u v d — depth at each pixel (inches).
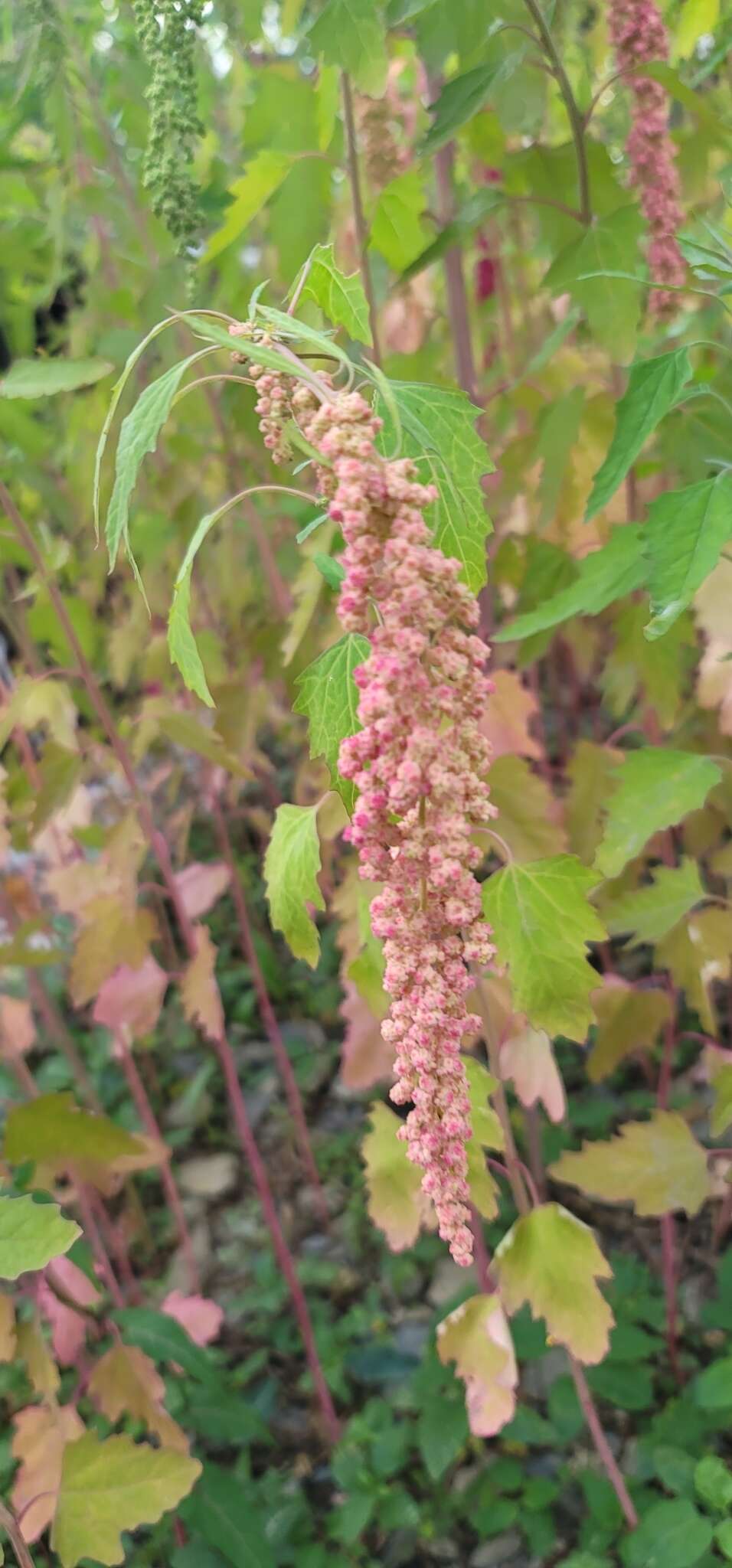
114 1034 20.1
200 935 17.2
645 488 20.7
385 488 6.8
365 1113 25.7
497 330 25.8
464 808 7.4
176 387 7.7
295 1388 20.7
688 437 14.9
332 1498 18.7
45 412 27.4
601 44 17.9
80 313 23.9
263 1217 23.9
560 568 17.6
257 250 21.8
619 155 19.0
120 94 19.0
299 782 24.2
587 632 24.2
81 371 12.7
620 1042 16.9
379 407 8.4
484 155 17.0
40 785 19.6
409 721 6.9
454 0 12.4
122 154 20.9
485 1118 12.4
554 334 16.0
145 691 27.9
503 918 11.1
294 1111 23.0
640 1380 18.0
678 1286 20.1
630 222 12.9
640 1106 22.9
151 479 23.8
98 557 23.0
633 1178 14.3
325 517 8.0
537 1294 13.0
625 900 14.7
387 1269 21.8
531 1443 18.4
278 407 7.8
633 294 13.2
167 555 23.5
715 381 15.6
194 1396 19.1
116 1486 12.7
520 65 13.0
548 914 10.9
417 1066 7.6
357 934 15.6
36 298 23.6
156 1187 25.1
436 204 21.7
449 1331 13.6
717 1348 19.1
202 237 17.0
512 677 14.9
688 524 9.6
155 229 19.7
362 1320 21.0
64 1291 15.7
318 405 7.6
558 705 28.9
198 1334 17.9
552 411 16.2
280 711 27.3
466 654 7.1
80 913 18.7
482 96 12.4
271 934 30.5
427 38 12.8
